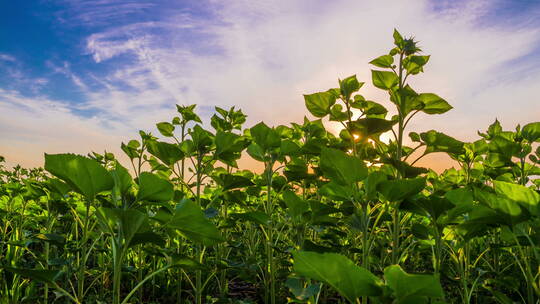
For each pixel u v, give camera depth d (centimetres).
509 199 167
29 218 481
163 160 289
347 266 101
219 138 300
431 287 96
